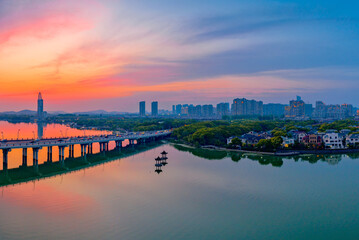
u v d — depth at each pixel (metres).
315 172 133.12
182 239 69.12
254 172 133.25
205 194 101.06
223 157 173.88
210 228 75.06
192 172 133.12
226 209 87.56
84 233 71.38
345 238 70.44
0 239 67.69
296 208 88.69
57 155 178.00
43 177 122.56
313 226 76.75
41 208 86.75
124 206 89.19
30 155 176.75
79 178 121.25
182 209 87.19
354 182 116.50
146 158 172.50
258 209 87.75
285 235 71.81
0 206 88.00
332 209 88.06
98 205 89.69
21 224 75.88
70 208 87.06
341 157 171.75
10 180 117.00
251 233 72.56
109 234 71.06
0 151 187.75
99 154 187.62
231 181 117.69
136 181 117.25
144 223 77.50
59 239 68.25
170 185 111.56
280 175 127.56
